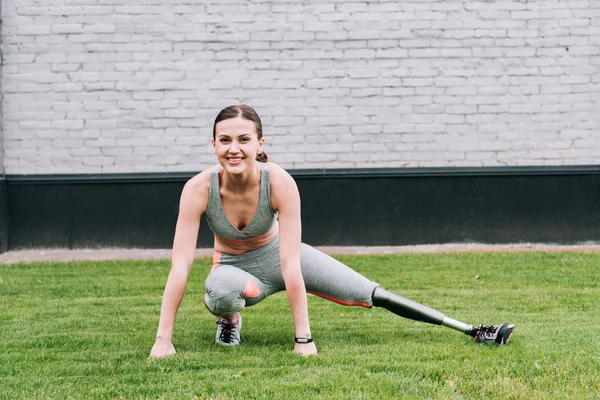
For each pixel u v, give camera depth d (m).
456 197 7.84
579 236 7.89
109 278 5.95
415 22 7.81
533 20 7.83
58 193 7.73
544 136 7.88
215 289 3.46
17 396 2.85
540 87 7.86
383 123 7.84
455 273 6.04
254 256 3.66
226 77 7.78
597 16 7.84
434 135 7.86
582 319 4.29
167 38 7.75
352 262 6.66
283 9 7.77
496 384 2.89
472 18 7.82
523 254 7.08
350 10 7.79
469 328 3.74
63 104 7.73
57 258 7.28
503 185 7.86
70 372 3.20
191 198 3.47
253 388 2.87
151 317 4.46
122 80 7.75
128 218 7.76
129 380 3.05
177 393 2.83
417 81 7.83
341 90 7.82
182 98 7.77
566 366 3.17
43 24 7.70
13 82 7.70
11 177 7.70
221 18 7.75
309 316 4.49
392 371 3.14
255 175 3.41
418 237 7.84
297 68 7.80
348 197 7.81
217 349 3.61
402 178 7.82
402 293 5.18
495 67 7.84
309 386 2.88
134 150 7.78
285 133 7.82
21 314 4.56
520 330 3.99
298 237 3.51
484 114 7.86
